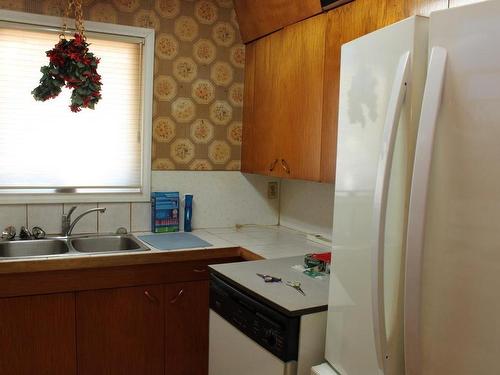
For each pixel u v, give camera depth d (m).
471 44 0.97
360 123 1.33
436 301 1.05
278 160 2.66
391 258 1.19
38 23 2.56
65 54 2.25
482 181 0.96
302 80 2.41
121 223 2.87
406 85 1.13
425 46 1.13
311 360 1.55
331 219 2.80
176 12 2.91
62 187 2.71
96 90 2.35
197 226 3.11
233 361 1.81
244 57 3.13
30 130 2.61
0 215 2.57
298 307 1.53
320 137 2.27
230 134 3.15
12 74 2.54
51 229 2.69
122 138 2.84
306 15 2.34
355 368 1.35
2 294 2.13
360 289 1.33
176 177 3.01
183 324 2.53
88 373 2.34
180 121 2.99
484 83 0.95
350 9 2.04
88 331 2.31
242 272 1.93
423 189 1.04
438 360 1.06
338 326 1.43
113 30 2.74
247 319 1.71
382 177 1.16
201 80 3.03
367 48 1.30
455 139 1.00
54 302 2.23
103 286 2.32
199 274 2.54
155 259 2.39
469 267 0.99
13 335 2.17
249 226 3.25
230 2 3.06
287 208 3.26
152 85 2.87
